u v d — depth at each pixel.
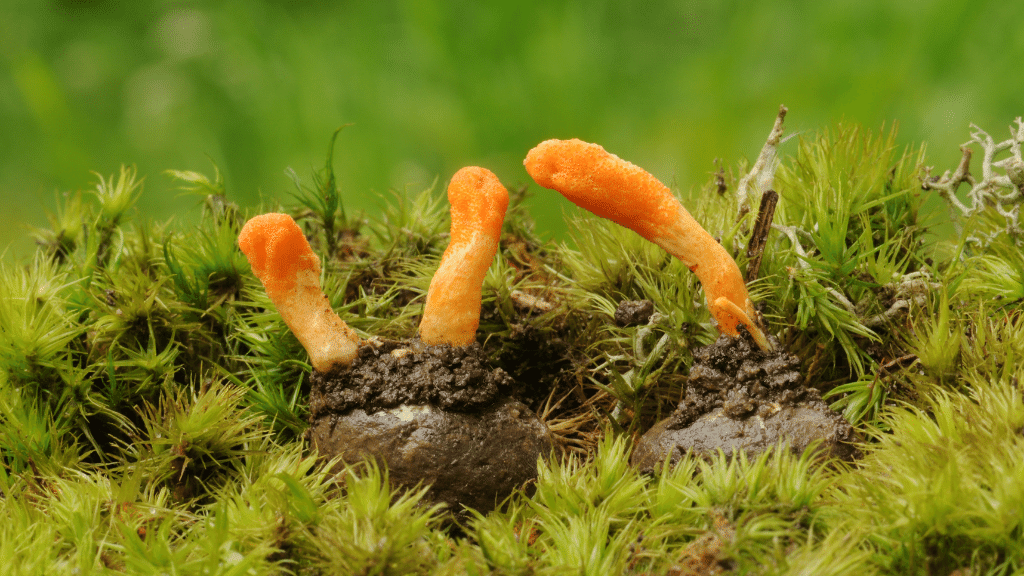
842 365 0.23
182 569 0.21
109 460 0.23
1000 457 0.21
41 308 0.23
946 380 0.22
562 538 0.21
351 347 0.22
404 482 0.21
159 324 0.23
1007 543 0.20
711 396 0.22
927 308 0.23
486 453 0.22
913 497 0.20
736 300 0.22
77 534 0.21
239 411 0.22
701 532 0.21
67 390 0.23
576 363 0.23
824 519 0.21
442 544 0.21
